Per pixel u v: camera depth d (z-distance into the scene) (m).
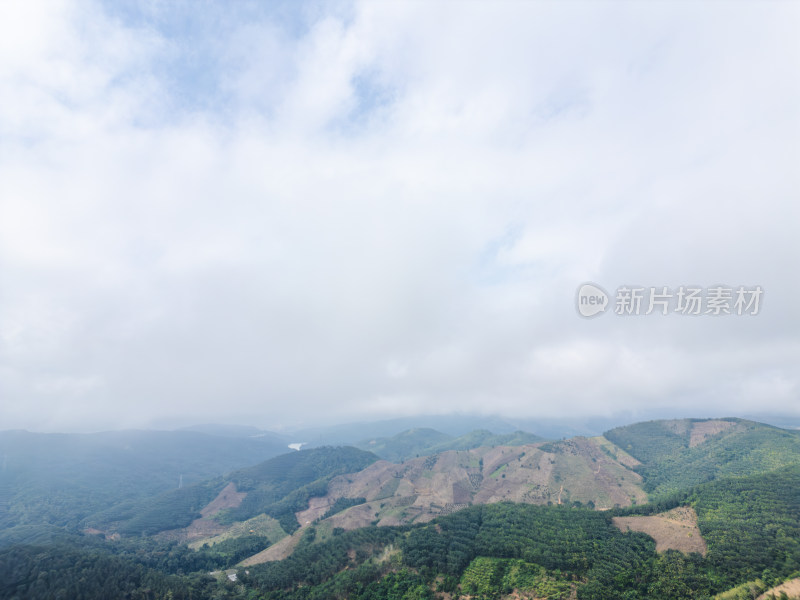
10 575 136.62
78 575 143.38
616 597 140.00
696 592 139.12
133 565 163.50
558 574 152.50
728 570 145.75
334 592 159.62
